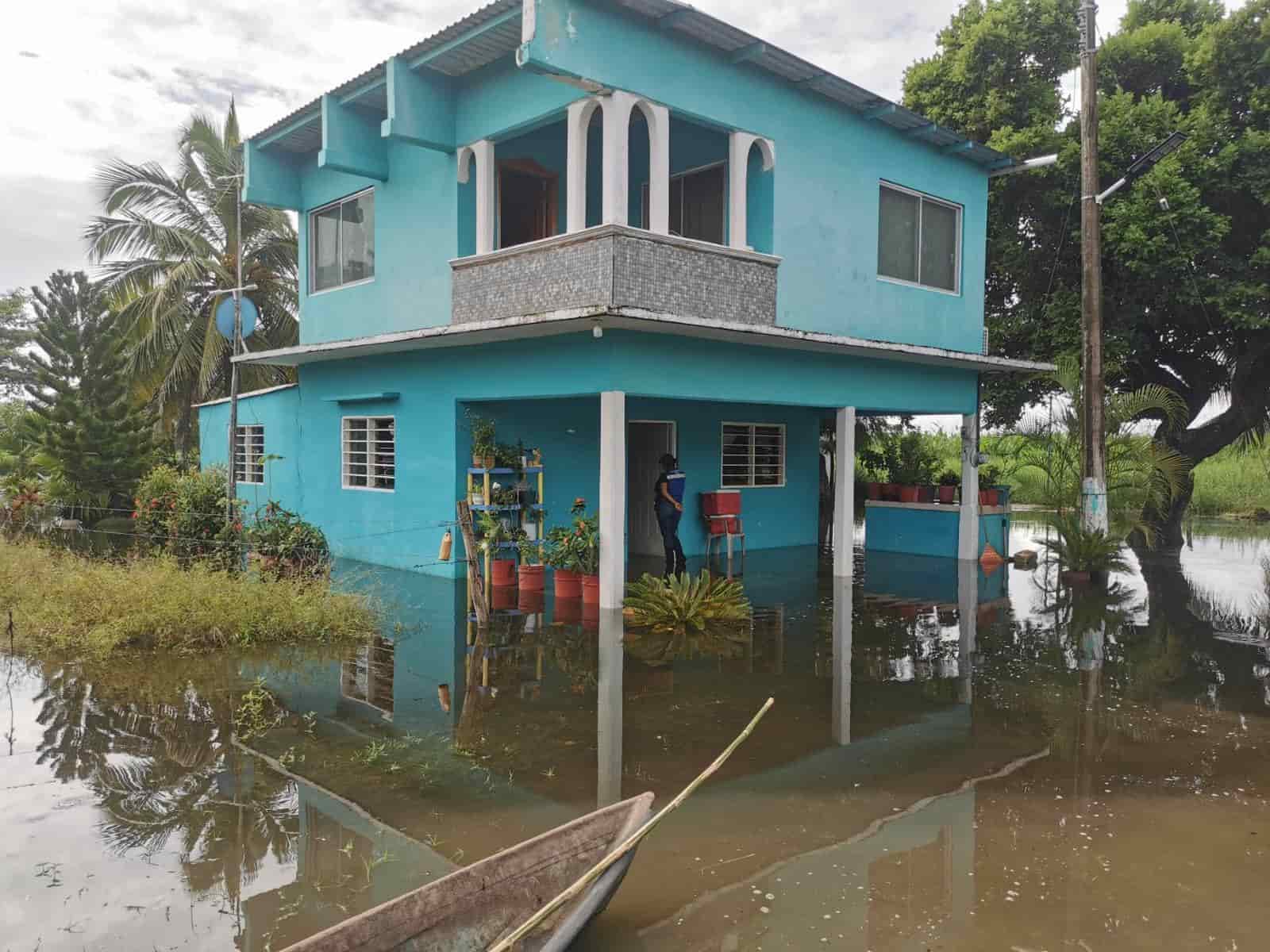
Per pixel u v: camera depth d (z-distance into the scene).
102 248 20.08
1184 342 16.05
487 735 5.61
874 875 3.90
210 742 5.41
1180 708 6.28
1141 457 12.40
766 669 7.22
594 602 9.70
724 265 9.52
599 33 8.48
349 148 11.38
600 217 12.17
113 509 17.11
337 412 13.05
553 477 11.78
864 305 11.58
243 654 7.43
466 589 10.43
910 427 18.16
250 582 8.54
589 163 12.00
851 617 9.25
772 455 14.55
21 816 4.36
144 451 18.27
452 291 10.37
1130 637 8.44
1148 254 14.02
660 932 3.44
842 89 10.66
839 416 11.33
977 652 7.82
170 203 20.56
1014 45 16.05
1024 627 8.87
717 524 12.93
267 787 4.75
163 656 7.31
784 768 5.12
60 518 17.11
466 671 7.05
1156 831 4.36
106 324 17.92
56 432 17.06
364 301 12.37
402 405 11.68
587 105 8.96
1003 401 16.70
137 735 5.50
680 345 9.36
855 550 14.51
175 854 4.00
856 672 7.15
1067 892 3.78
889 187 12.03
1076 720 6.02
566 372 9.27
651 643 8.06
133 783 4.79
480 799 4.62
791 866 3.97
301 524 11.41
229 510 11.73
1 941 3.30
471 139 10.41
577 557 9.77
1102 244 14.62
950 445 19.34
